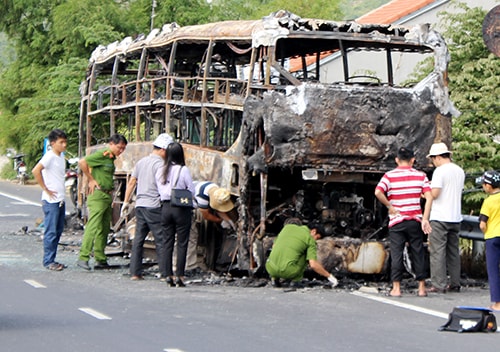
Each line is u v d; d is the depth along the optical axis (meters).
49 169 19.09
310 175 17.41
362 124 17.34
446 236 17.11
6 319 13.12
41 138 50.72
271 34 17.66
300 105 17.14
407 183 16.53
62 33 53.84
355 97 17.31
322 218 18.31
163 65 21.56
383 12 44.28
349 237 18.30
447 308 15.15
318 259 17.39
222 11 55.44
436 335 12.61
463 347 11.81
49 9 59.91
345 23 18.05
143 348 11.20
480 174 23.67
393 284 16.48
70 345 11.34
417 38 18.23
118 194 23.17
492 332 12.95
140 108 21.89
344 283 17.61
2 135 62.69
